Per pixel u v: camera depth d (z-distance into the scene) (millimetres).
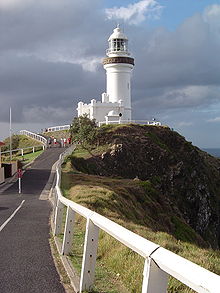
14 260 9359
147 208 33250
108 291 6949
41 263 9062
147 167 55062
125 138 57500
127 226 14805
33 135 73938
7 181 35125
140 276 7320
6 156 58906
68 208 9750
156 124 67312
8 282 7648
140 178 53406
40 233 13023
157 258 4234
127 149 55219
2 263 9086
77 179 34938
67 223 9695
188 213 53531
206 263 9586
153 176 54406
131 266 7992
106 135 57656
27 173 39625
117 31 74125
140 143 57531
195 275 3547
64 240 9656
